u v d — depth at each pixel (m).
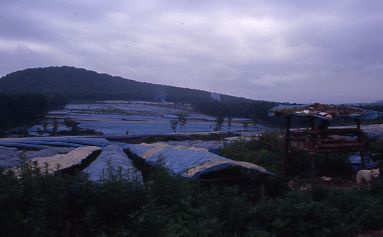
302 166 12.37
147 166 10.25
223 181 8.38
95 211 5.33
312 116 11.04
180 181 6.82
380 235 6.59
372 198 7.87
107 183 5.72
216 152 14.31
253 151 13.81
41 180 5.36
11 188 4.93
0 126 27.16
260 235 5.69
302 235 6.08
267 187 8.61
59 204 5.23
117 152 12.52
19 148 14.46
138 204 5.57
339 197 7.70
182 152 10.46
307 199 6.97
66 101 62.91
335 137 11.48
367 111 11.31
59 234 5.18
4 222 4.80
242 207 6.41
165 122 41.31
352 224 6.62
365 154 11.97
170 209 6.04
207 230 5.57
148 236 5.06
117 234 5.12
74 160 9.84
